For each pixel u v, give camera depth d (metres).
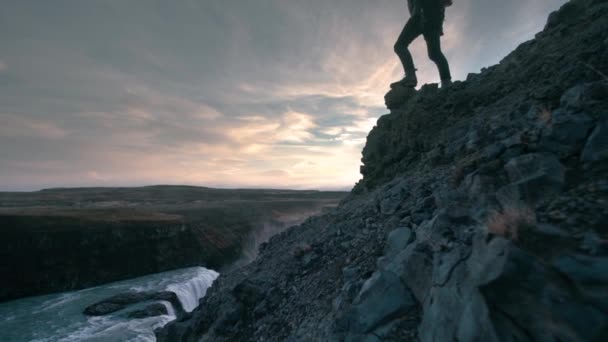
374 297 5.64
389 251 7.16
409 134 16.25
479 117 11.83
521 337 2.99
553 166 4.81
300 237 14.70
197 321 14.20
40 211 113.62
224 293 13.86
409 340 4.59
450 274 4.33
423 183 10.02
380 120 20.36
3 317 47.84
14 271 66.06
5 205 169.50
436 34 17.80
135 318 42.91
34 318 46.59
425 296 5.02
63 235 78.81
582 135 5.08
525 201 4.50
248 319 10.37
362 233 10.11
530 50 13.70
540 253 3.37
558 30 12.59
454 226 5.33
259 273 12.45
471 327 3.40
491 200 5.15
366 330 5.27
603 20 9.82
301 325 7.74
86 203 197.38
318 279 9.31
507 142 6.57
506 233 3.77
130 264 82.31
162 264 88.38
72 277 71.50
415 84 19.86
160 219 106.12
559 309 2.88
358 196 18.69
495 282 3.36
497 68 15.80
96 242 82.06
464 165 7.35
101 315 44.97
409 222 7.86
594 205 3.65
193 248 99.88
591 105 5.35
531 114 7.64
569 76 8.12
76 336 37.97
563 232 3.44
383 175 17.58
